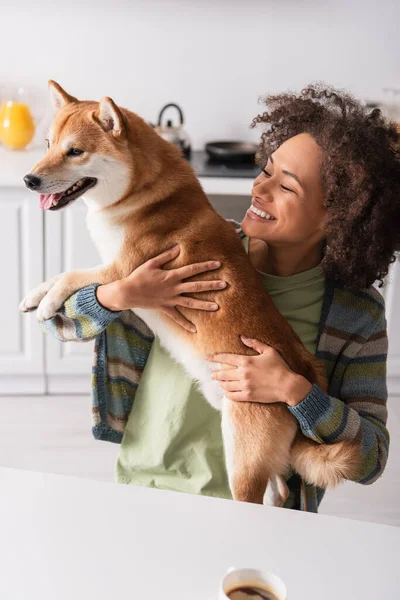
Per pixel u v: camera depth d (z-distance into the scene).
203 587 0.94
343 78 3.24
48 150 1.59
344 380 1.41
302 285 1.44
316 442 1.36
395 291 2.94
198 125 3.27
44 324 1.51
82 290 1.41
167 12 3.09
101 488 1.12
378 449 1.34
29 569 0.96
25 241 2.78
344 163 1.28
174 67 3.18
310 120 1.36
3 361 2.94
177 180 1.61
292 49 3.19
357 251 1.33
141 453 1.46
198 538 1.03
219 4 3.10
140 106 3.23
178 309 1.48
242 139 3.31
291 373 1.31
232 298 1.45
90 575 0.95
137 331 1.50
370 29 3.17
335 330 1.40
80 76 3.16
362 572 0.98
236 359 1.34
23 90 3.06
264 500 1.49
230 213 3.05
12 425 2.82
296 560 1.00
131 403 1.51
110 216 1.59
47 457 2.64
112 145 1.55
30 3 3.04
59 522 1.04
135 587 0.94
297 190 1.31
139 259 1.55
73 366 2.97
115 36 3.11
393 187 1.30
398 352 3.04
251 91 3.23
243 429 1.39
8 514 1.05
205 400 1.47
